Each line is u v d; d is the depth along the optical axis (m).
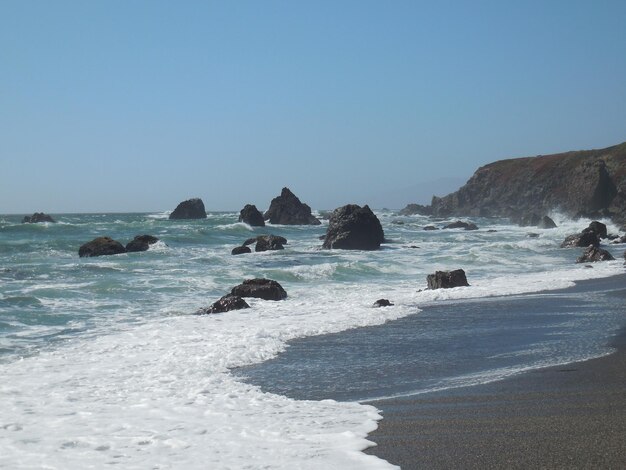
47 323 16.61
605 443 6.25
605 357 11.04
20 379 10.25
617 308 17.73
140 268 30.50
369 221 45.72
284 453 6.36
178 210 111.88
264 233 68.00
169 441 6.87
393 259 37.56
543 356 11.42
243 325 16.02
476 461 5.89
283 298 22.05
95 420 7.81
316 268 29.97
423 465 5.86
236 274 28.31
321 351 12.80
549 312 17.39
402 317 17.28
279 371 10.98
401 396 8.95
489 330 14.79
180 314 18.64
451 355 12.02
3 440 6.98
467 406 8.12
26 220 82.94
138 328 15.74
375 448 6.46
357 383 9.96
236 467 5.96
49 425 7.59
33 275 27.12
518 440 6.47
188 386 9.78
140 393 9.31
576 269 31.56
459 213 139.00
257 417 7.88
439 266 34.16
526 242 48.62
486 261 36.91
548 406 7.89
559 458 5.86
